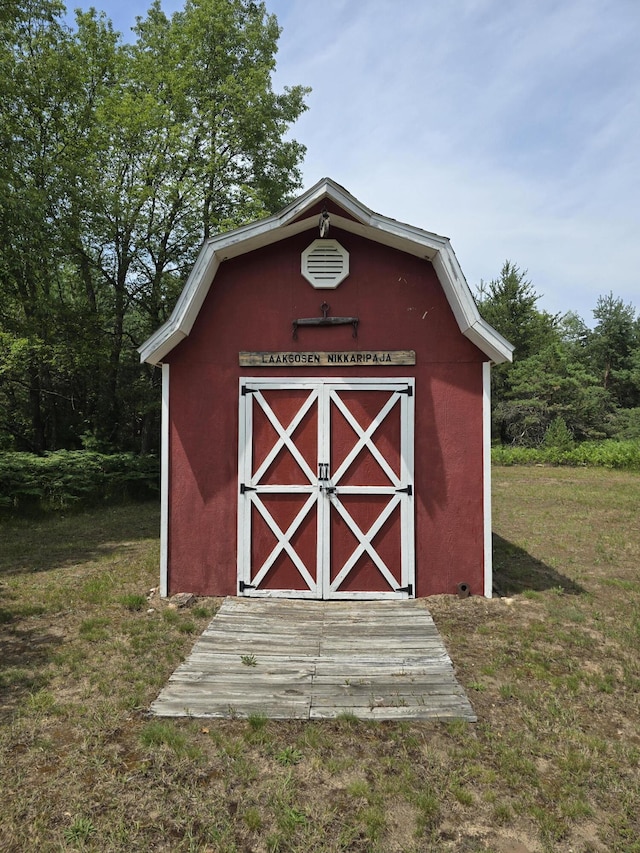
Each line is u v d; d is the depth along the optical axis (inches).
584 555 346.0
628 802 116.9
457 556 250.8
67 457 560.4
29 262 585.0
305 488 253.1
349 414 254.1
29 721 148.0
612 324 1562.5
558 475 837.2
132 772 125.9
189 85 719.7
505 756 131.3
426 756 132.3
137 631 212.2
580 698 161.5
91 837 106.8
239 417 257.0
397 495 251.1
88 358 666.2
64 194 633.0
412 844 105.4
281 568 253.3
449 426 252.8
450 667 180.1
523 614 231.3
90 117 727.1
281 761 129.8
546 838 106.7
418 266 255.9
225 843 105.0
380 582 250.7
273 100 768.3
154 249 768.3
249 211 730.8
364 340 255.6
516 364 1316.4
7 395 767.7
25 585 276.1
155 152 716.0
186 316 244.8
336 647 196.2
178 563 257.0
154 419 833.5
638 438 1235.9
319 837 106.7
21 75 644.1
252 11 792.3
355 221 243.1
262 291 258.8
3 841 105.8
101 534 415.5
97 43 753.6
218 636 206.2
